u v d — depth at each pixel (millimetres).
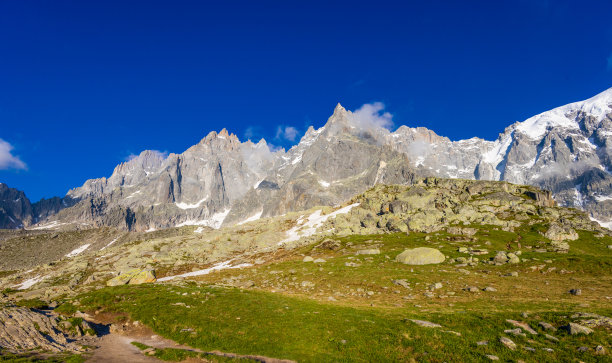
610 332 31500
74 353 30812
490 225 127062
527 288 58219
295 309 45406
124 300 52312
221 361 29719
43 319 38094
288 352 31625
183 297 51750
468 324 36312
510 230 120875
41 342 33250
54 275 158500
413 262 83938
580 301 48156
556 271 69875
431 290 60000
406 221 141000
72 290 94688
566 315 36750
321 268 84188
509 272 70625
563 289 56656
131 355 31406
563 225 130125
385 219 153375
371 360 29578
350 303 52875
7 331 33031
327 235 150750
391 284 65688
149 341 36719
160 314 43688
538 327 34562
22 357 27828
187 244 191875
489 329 34250
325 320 39750
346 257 96438
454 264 81125
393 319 39281
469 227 124438
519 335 32281
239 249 162625
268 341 34125
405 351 30500
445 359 28375
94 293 57094
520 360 27578
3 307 39156
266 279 80938
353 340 33281
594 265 69562
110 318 45531
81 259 195500
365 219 166500
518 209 155125
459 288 60312
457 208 151250
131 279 88188
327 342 33406
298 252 121125
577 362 26953
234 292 56719
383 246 109062
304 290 66750
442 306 48344
